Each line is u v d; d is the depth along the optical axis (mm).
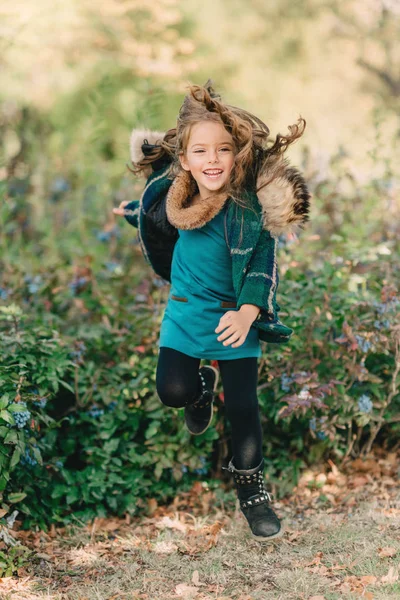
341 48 13102
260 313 3176
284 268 4520
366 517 3619
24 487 3570
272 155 3207
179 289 3350
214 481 4125
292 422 4258
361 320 4141
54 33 9188
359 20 13008
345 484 4117
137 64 9539
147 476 4082
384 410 4234
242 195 3166
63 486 3797
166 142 3492
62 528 3701
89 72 9719
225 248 3234
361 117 12523
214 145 3137
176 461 4039
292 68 12867
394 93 13086
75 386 4004
